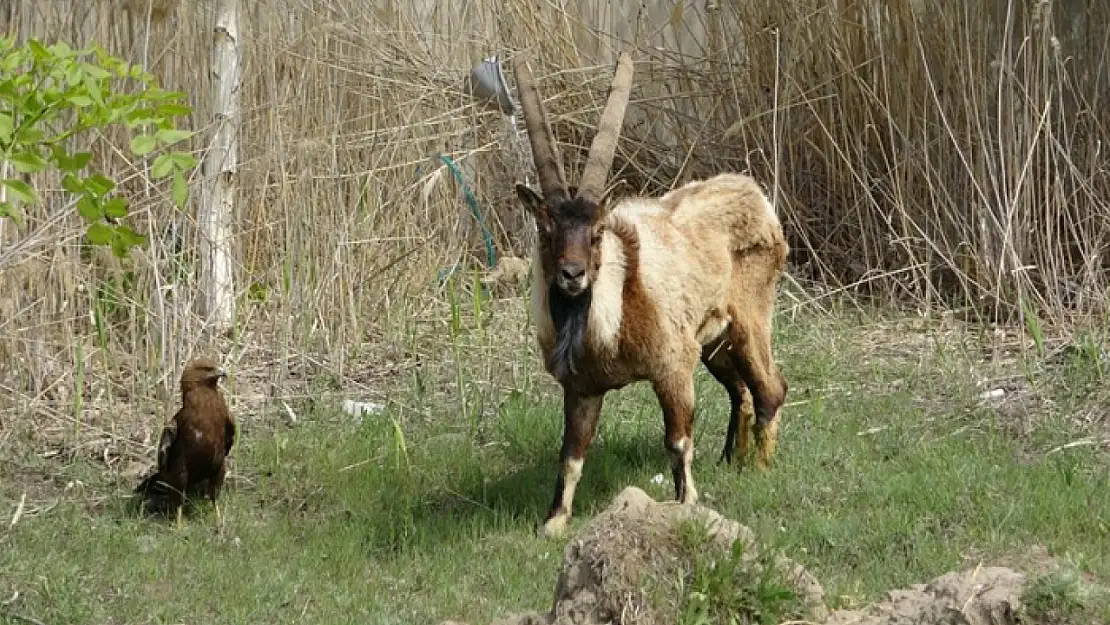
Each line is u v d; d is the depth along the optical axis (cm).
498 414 1034
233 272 1123
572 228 777
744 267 918
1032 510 827
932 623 648
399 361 1153
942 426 1003
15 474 930
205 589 766
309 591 770
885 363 1133
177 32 1109
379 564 816
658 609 643
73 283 1040
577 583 660
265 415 1045
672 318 835
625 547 656
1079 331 1136
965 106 1238
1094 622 633
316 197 1145
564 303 801
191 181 1106
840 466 938
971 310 1240
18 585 757
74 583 763
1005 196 1184
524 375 1110
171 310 1044
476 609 740
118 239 766
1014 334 1173
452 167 1236
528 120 809
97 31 1076
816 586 678
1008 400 1043
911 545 799
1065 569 665
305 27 1182
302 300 1132
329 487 927
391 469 941
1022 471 896
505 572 782
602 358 816
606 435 986
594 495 903
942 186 1248
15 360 1008
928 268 1230
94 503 898
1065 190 1266
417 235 1254
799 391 1084
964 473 890
